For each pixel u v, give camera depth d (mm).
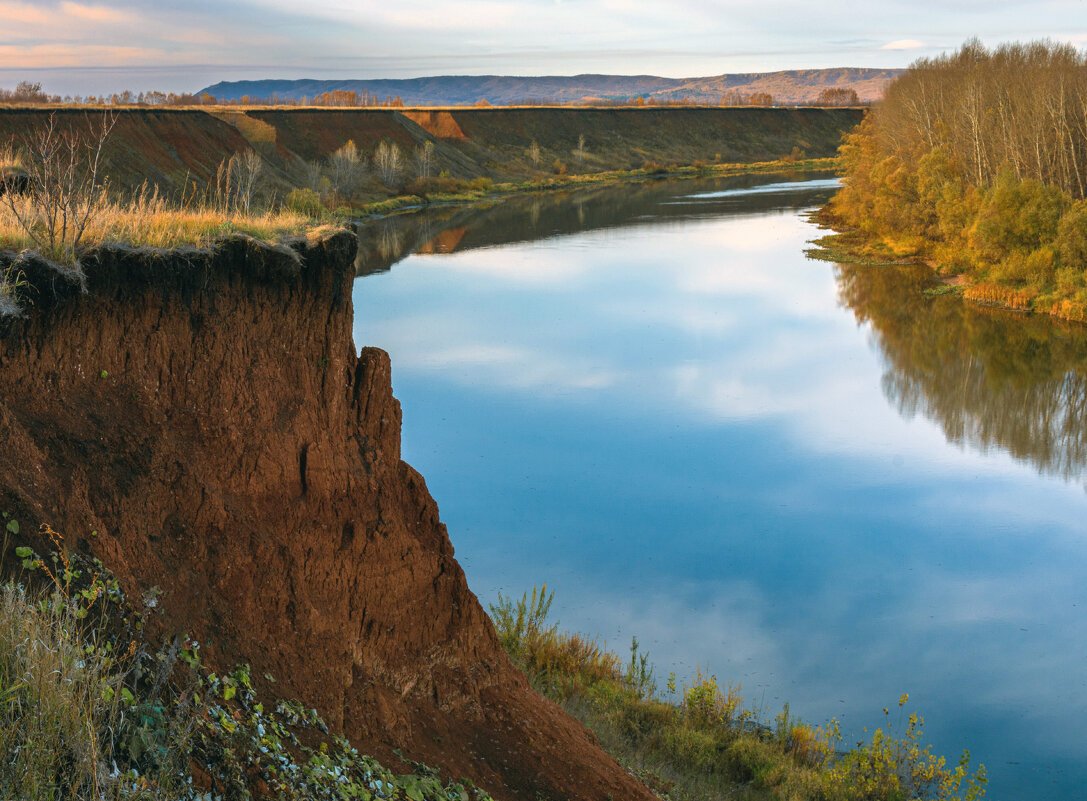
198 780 6645
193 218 11414
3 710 5801
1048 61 84188
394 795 9188
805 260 73125
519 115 155750
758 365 46906
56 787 5660
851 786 16281
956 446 37219
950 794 16391
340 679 10047
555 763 11906
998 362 47719
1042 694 21578
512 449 35344
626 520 29672
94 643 6914
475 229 89688
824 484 33188
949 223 68312
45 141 11367
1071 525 30312
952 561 27891
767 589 25969
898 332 53281
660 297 60875
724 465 34562
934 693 21547
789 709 20562
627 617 24219
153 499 9055
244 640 9172
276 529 10547
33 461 8180
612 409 40062
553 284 64438
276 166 97500
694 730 17688
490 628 12820
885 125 92250
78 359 9172
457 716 11789
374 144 119250
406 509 12320
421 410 39375
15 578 7168
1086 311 53625
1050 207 59719
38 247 9227
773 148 177250
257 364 10859
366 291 62062
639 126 168750
